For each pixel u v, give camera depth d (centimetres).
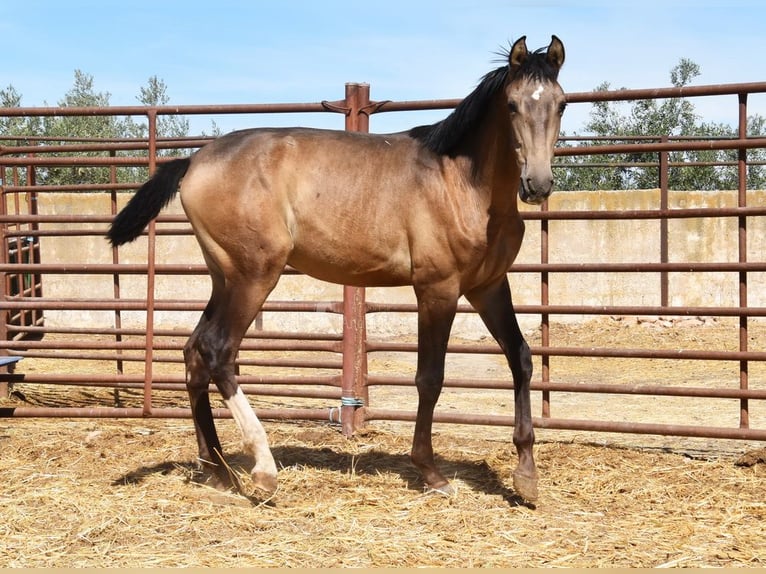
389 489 413
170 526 354
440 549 328
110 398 683
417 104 520
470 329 1119
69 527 352
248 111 539
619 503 391
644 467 452
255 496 393
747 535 344
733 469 444
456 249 379
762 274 1080
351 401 532
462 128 375
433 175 384
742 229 470
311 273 418
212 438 414
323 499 396
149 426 576
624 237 1084
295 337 543
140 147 554
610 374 841
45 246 1088
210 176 390
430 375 391
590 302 1092
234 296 392
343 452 491
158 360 570
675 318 1083
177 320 1105
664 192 992
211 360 388
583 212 488
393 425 596
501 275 400
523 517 368
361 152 398
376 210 391
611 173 1345
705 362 899
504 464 461
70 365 866
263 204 386
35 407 612
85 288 1099
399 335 1109
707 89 463
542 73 346
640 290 1088
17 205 841
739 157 468
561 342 1009
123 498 391
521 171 347
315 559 316
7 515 365
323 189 394
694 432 473
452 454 486
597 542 336
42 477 428
